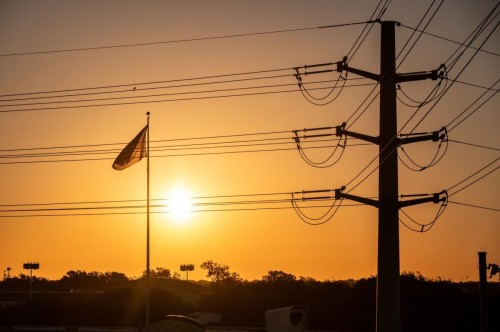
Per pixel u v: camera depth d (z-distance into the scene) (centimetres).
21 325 8819
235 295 9512
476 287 9125
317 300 8675
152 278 11825
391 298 3381
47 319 8825
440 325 7231
